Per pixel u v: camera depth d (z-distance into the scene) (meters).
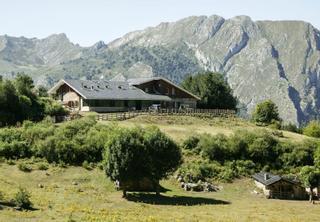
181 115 113.31
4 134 82.00
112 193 66.62
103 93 115.06
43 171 74.00
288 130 132.00
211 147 88.56
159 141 70.31
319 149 90.88
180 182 78.75
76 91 112.50
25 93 101.50
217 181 81.88
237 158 90.00
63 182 70.44
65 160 78.56
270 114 127.19
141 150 67.56
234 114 126.56
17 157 78.00
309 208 67.94
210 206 62.81
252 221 52.81
